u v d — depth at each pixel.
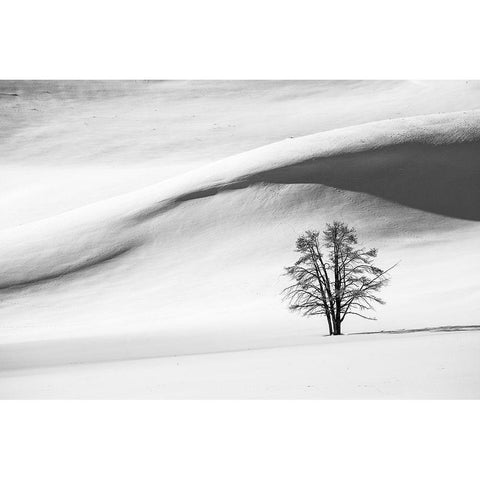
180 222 92.38
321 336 52.31
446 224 89.12
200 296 77.12
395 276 75.94
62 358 48.97
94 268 86.94
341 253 54.56
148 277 83.44
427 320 56.88
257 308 71.44
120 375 38.31
